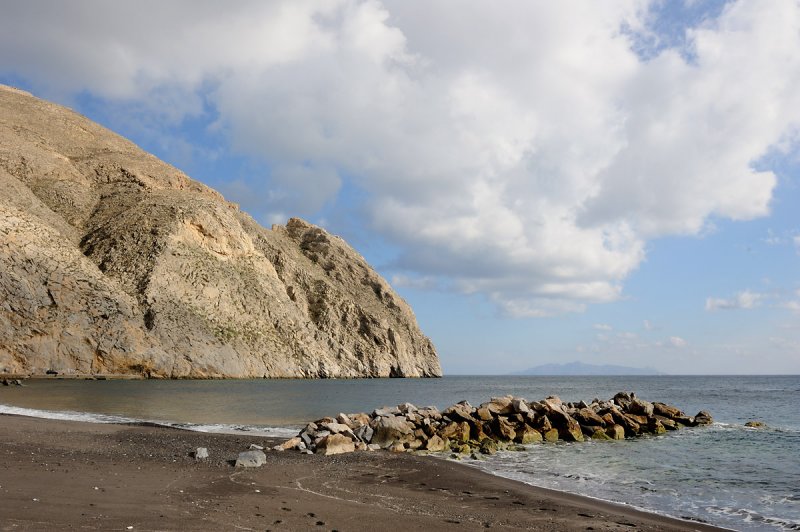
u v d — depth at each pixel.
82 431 25.78
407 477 18.70
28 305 80.44
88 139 144.25
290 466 19.58
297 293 151.38
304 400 58.91
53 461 17.27
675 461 24.78
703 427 40.09
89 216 115.62
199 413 40.59
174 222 110.38
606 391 105.62
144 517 10.85
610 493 17.84
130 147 154.38
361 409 49.16
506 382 171.38
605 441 31.97
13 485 12.95
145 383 77.00
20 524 9.52
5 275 79.44
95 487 13.55
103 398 49.66
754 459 25.59
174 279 101.88
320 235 194.38
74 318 83.94
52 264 85.38
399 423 27.84
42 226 91.31
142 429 28.22
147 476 15.82
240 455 19.11
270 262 148.75
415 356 181.38
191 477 16.16
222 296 109.94
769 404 68.31
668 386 135.50
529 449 28.09
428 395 79.06
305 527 11.10
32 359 78.94
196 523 10.72
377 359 159.25
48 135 134.00
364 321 164.75
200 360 95.81
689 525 13.66
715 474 21.64
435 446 26.92
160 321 93.19
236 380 99.00
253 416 39.91
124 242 104.06
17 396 48.47
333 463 20.95
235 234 124.06
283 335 122.25
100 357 84.56
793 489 18.89
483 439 29.48
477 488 17.28
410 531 11.42
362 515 12.64
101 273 94.06
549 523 12.96
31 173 116.25
